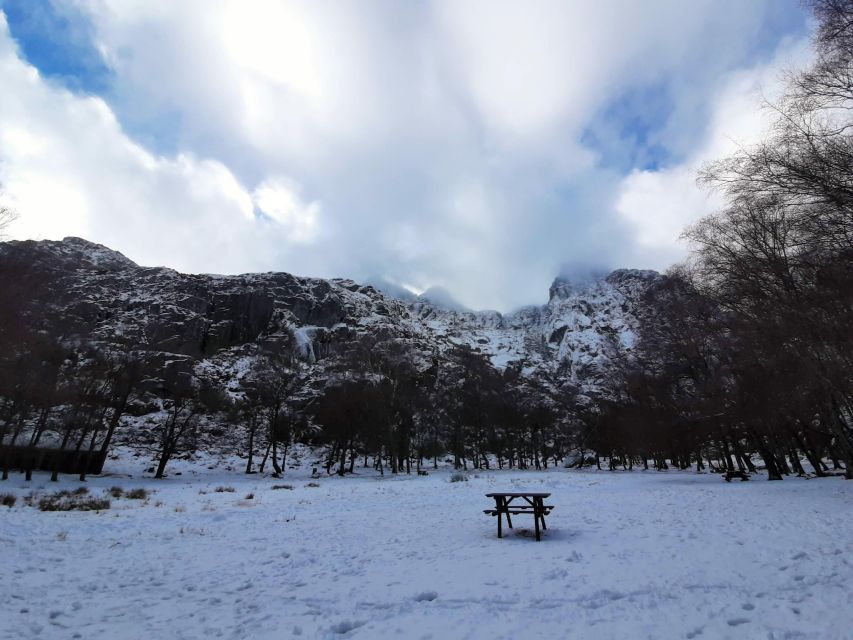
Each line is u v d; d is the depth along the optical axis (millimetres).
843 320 14773
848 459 22719
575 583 7121
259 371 69938
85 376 46750
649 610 5805
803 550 8328
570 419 88812
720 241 19875
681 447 37438
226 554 10633
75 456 44125
